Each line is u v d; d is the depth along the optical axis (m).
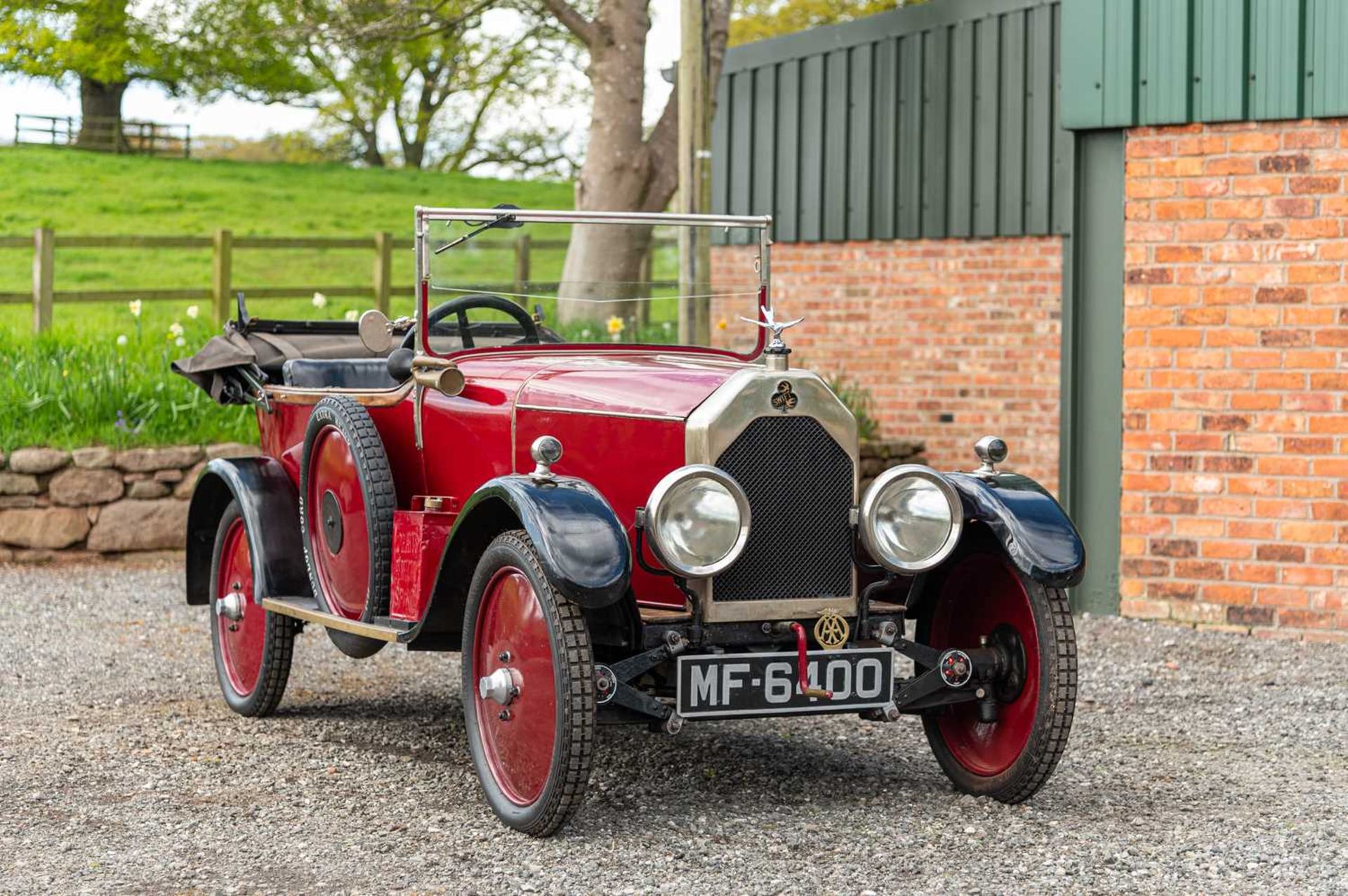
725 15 14.55
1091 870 3.75
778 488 4.11
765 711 4.03
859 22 11.59
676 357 5.11
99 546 9.31
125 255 25.08
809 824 4.16
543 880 3.65
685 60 10.73
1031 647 4.32
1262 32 7.07
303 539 5.38
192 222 27.94
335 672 6.44
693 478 3.88
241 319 6.29
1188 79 7.23
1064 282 7.70
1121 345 7.56
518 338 5.18
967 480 4.35
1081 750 5.09
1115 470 7.60
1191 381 7.30
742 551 3.93
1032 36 10.62
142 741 5.16
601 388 4.38
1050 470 11.12
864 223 11.69
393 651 6.92
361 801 4.41
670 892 3.56
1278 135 7.09
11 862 3.79
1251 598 7.22
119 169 32.53
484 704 4.25
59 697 5.85
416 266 4.84
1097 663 6.55
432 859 3.83
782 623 4.13
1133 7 7.33
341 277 24.45
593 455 4.31
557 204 33.50
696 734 5.32
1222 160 7.21
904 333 11.62
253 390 6.00
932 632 4.73
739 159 12.39
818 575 4.18
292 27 15.44
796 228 12.05
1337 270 7.00
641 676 4.28
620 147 14.83
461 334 5.00
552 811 3.90
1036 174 10.72
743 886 3.61
